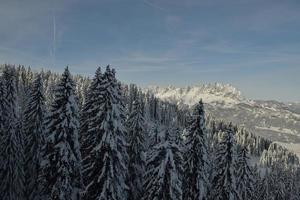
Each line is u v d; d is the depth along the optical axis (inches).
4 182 1769.2
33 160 1774.1
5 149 1768.0
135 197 1729.8
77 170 1455.5
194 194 1642.5
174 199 1331.2
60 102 1434.5
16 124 1825.8
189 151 1657.2
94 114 1376.7
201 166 1657.2
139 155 1747.0
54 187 1407.5
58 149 1397.6
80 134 1595.7
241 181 2073.1
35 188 1784.0
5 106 1809.8
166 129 1459.2
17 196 1796.3
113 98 1368.1
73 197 1445.6
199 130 1668.3
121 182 1393.9
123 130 1379.2
